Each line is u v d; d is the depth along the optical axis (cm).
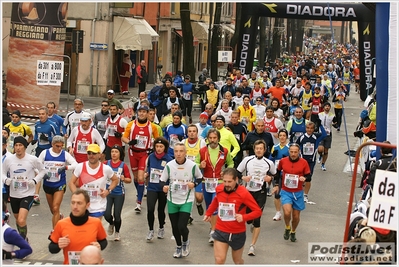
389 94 1656
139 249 1475
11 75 3303
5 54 4384
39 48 3281
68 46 4578
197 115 4162
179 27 6538
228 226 1202
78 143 1856
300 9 4478
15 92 3303
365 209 1241
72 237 1018
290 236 1602
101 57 4556
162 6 6419
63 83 4619
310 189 2234
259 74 4994
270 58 9925
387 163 1359
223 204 1201
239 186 1205
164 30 6444
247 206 1215
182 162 1412
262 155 1560
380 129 1686
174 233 1419
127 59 4866
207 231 1672
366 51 4816
